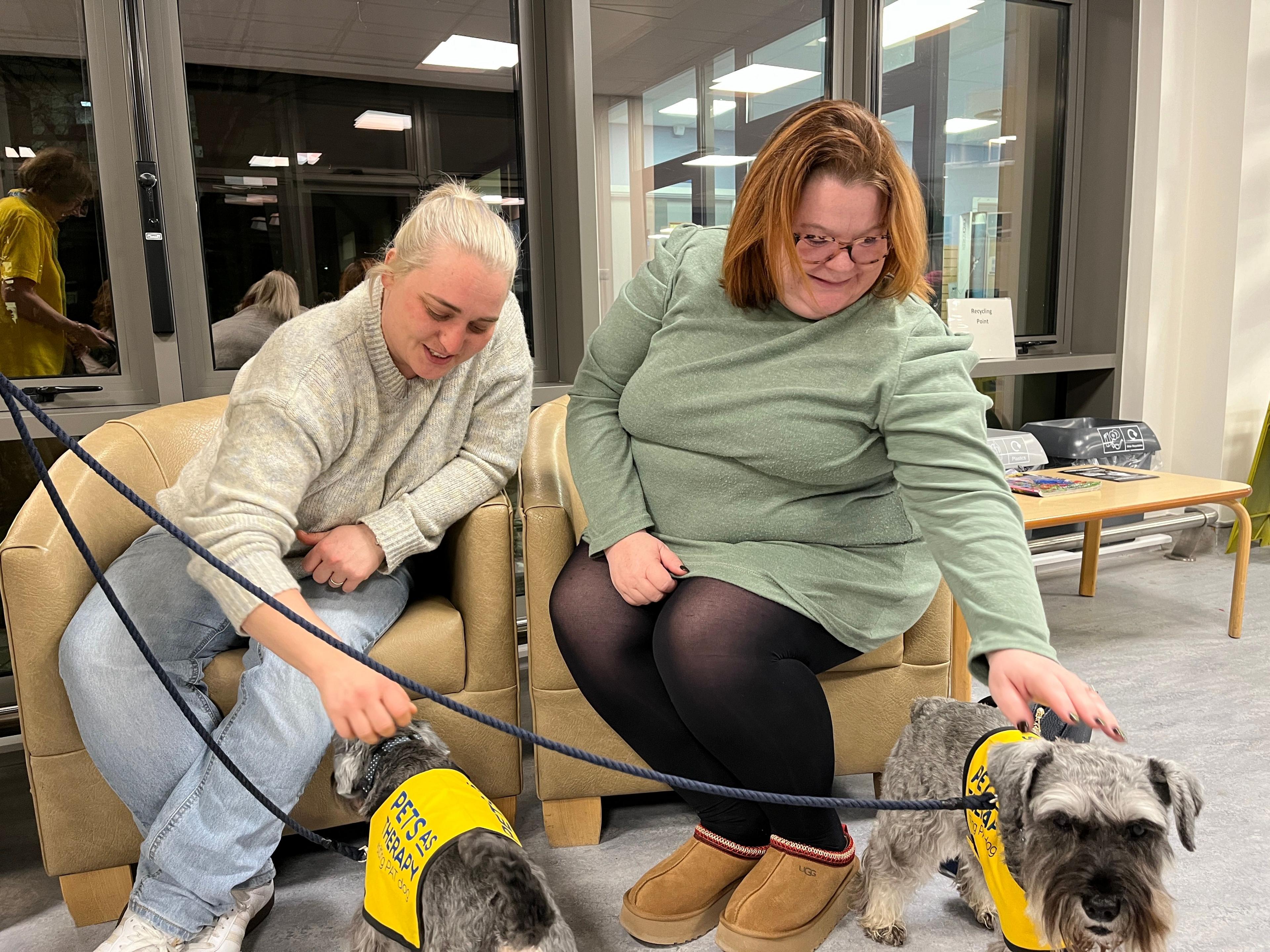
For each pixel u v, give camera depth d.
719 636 1.21
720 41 2.87
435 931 0.97
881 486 1.36
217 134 2.26
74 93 2.10
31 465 2.21
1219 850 1.54
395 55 2.42
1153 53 3.42
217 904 1.24
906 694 1.62
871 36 3.00
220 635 1.39
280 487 1.20
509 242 1.24
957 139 3.34
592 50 2.67
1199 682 2.29
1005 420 3.62
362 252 2.47
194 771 1.26
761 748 1.21
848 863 1.32
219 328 2.33
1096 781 0.90
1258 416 3.69
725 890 1.33
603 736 1.56
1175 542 3.58
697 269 1.40
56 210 2.12
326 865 1.56
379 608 1.44
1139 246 3.56
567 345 2.75
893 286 1.24
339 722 0.95
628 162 2.83
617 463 1.43
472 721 1.52
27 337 2.14
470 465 1.51
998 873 1.02
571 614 1.35
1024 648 0.87
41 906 1.47
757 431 1.27
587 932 1.34
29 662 1.31
